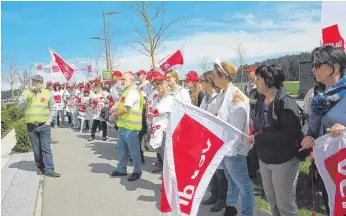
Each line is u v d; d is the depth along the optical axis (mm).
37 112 6363
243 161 3590
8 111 15992
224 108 3619
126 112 5883
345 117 2473
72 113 14992
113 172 6367
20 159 8023
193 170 2654
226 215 4195
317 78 2637
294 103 2910
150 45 14906
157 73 5434
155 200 5012
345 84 2510
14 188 5703
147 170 6707
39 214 4613
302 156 2959
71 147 9734
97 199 5148
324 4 4625
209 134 2666
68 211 4703
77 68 15055
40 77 6449
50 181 6188
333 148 2516
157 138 5219
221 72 3590
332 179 2547
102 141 10570
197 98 6555
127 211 4625
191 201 2635
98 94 10734
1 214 4535
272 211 3295
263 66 2975
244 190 3588
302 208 4188
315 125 2725
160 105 5223
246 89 6637
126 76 6039
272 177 3066
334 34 4551
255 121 3176
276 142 2889
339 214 2488
